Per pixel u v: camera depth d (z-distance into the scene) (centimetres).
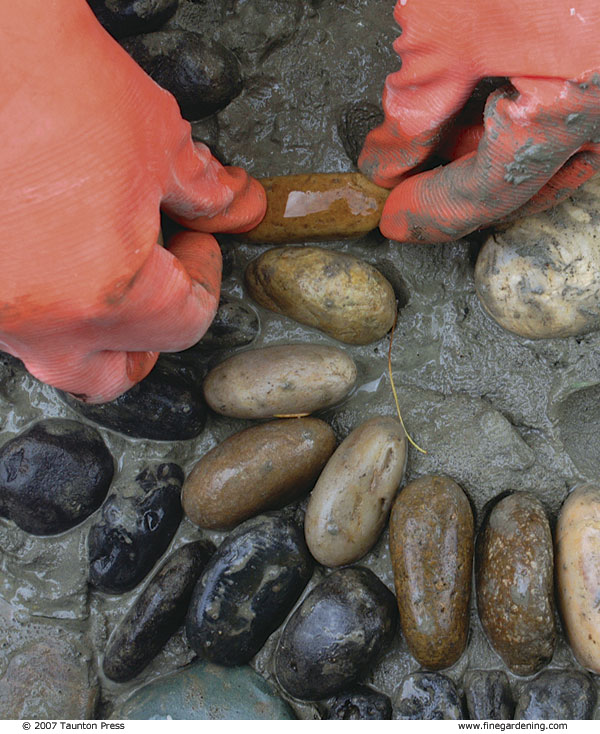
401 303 49
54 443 46
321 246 48
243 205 45
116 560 45
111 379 41
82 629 46
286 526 45
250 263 48
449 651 43
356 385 48
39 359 38
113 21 46
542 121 37
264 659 45
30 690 45
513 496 45
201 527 46
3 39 35
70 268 36
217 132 49
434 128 42
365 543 45
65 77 35
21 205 35
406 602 43
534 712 43
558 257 45
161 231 46
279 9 48
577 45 36
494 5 37
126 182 36
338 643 43
